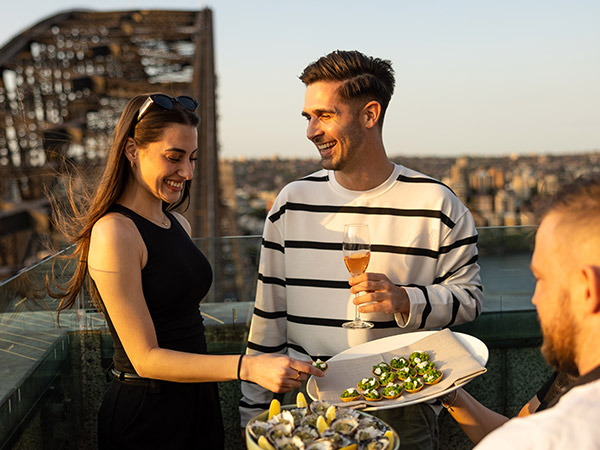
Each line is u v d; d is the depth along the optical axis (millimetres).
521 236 2225
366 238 1473
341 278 1661
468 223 1700
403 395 1171
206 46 22406
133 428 1300
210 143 13234
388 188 1666
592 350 641
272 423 918
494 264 2219
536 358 2238
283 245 1761
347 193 1684
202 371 1179
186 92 17344
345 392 1167
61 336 1672
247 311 2146
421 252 1667
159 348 1220
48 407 1510
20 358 1350
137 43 24453
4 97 13570
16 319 1333
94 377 1897
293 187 1755
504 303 2223
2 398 1202
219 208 12594
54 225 1388
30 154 12062
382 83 1593
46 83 18625
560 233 646
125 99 20344
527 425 556
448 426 2074
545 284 678
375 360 1287
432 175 1855
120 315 1208
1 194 11711
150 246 1283
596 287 608
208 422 1416
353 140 1591
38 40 20156
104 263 1200
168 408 1310
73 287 1420
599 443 522
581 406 550
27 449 1339
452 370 1207
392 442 884
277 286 1784
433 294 1535
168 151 1264
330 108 1562
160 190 1299
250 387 1772
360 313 1630
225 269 2182
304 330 1693
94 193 1370
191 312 1386
